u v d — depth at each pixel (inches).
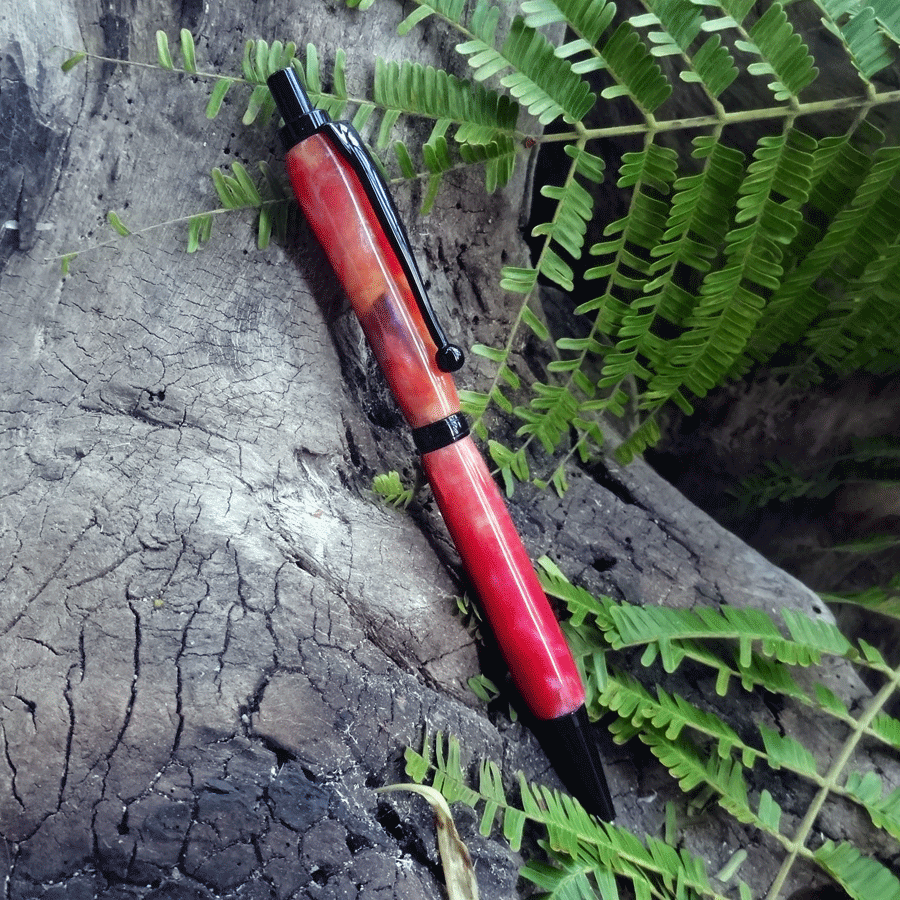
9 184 5.4
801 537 10.0
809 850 6.7
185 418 6.0
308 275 6.6
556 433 7.4
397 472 7.1
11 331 5.5
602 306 6.9
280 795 5.1
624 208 8.7
